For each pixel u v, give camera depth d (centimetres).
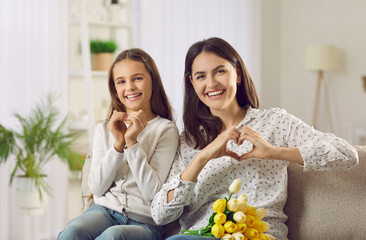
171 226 199
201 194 185
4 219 411
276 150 168
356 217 184
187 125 195
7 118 416
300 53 607
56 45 438
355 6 555
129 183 192
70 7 448
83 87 461
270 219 179
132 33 475
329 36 579
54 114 373
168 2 520
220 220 152
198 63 184
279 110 189
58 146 365
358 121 555
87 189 210
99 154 200
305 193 189
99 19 455
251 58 583
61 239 171
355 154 172
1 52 416
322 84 587
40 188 373
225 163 182
